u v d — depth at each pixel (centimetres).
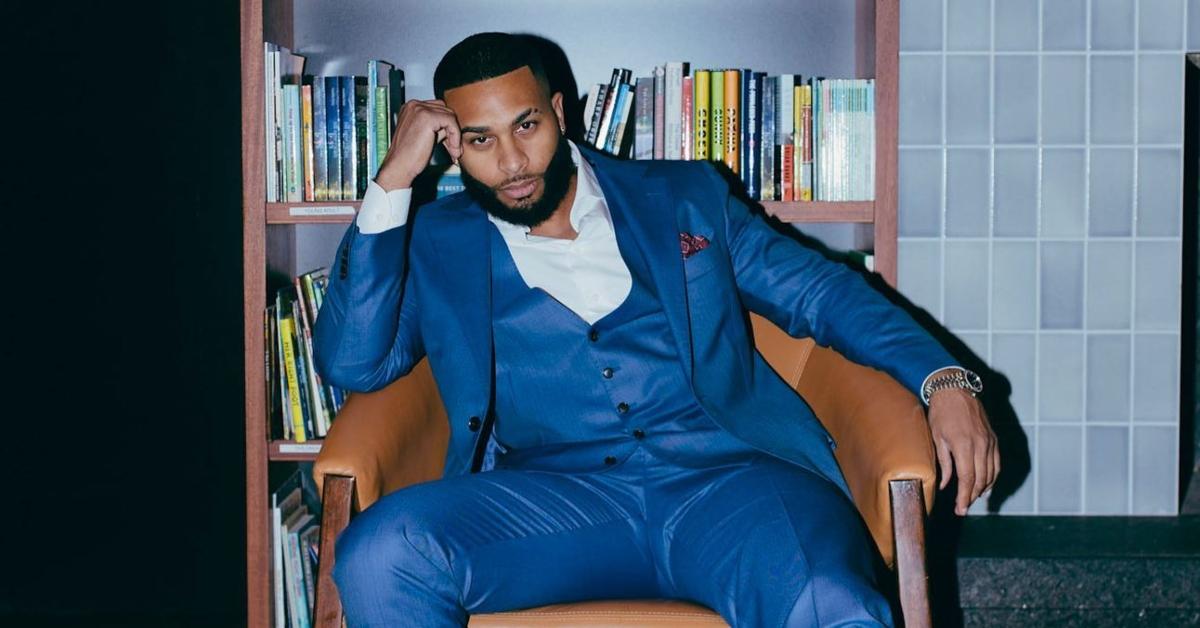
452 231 182
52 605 259
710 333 178
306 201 222
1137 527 239
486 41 173
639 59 253
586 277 178
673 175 188
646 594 170
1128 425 245
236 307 268
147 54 264
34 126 261
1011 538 233
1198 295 250
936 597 227
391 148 177
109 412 264
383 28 253
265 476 222
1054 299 243
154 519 264
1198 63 242
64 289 262
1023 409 245
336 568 150
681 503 167
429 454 186
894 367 168
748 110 225
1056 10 239
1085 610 224
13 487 257
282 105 222
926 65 240
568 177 178
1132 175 241
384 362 178
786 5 252
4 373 259
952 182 242
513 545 158
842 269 182
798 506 154
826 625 140
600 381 174
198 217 268
